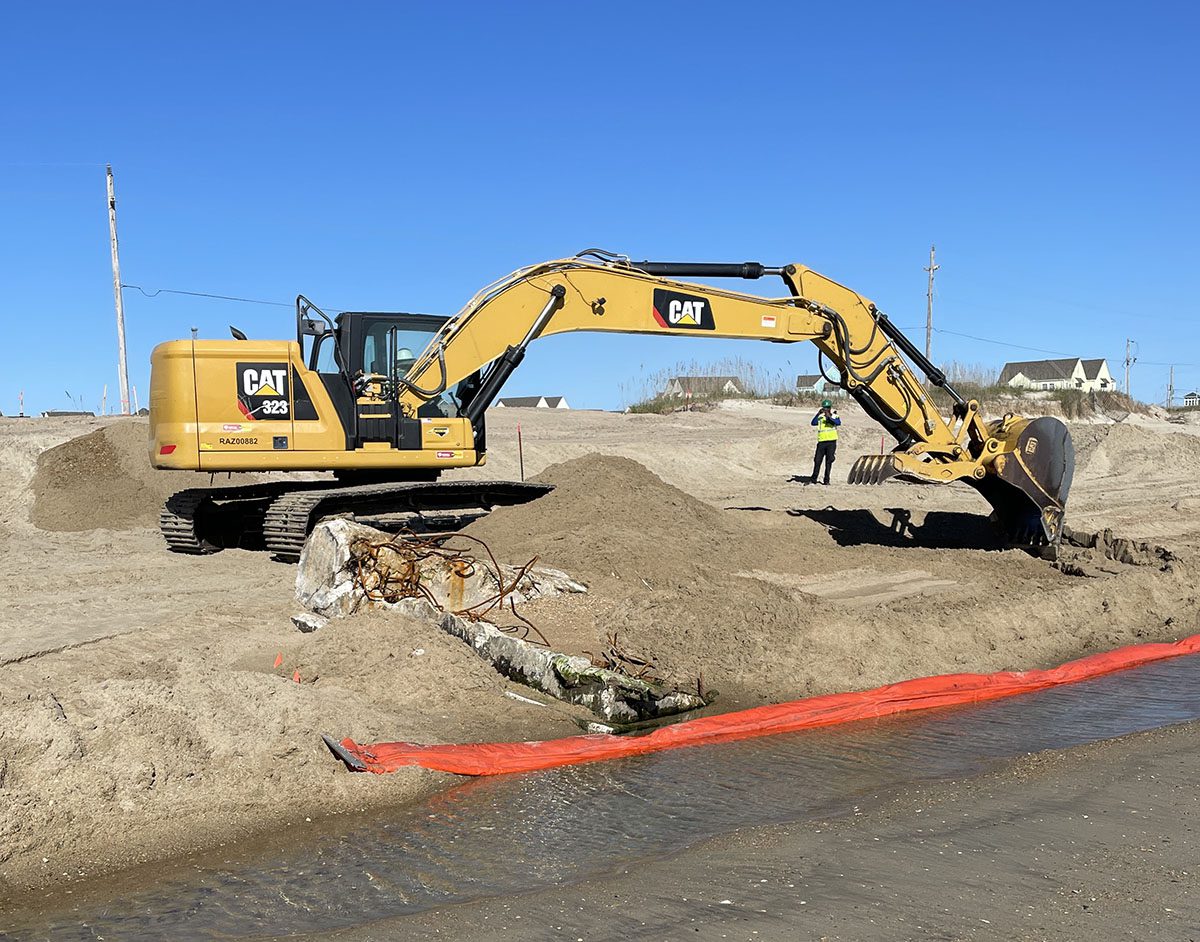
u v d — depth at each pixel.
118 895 4.80
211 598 10.90
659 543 12.08
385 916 4.56
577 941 4.24
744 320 13.16
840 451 29.81
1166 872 4.95
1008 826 5.54
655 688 7.94
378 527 13.73
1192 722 7.56
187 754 5.86
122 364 30.08
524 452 24.50
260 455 12.51
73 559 13.62
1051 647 10.19
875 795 6.11
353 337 12.98
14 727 5.57
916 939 4.24
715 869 4.97
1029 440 13.44
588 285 13.02
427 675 7.82
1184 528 17.70
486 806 5.98
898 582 12.32
